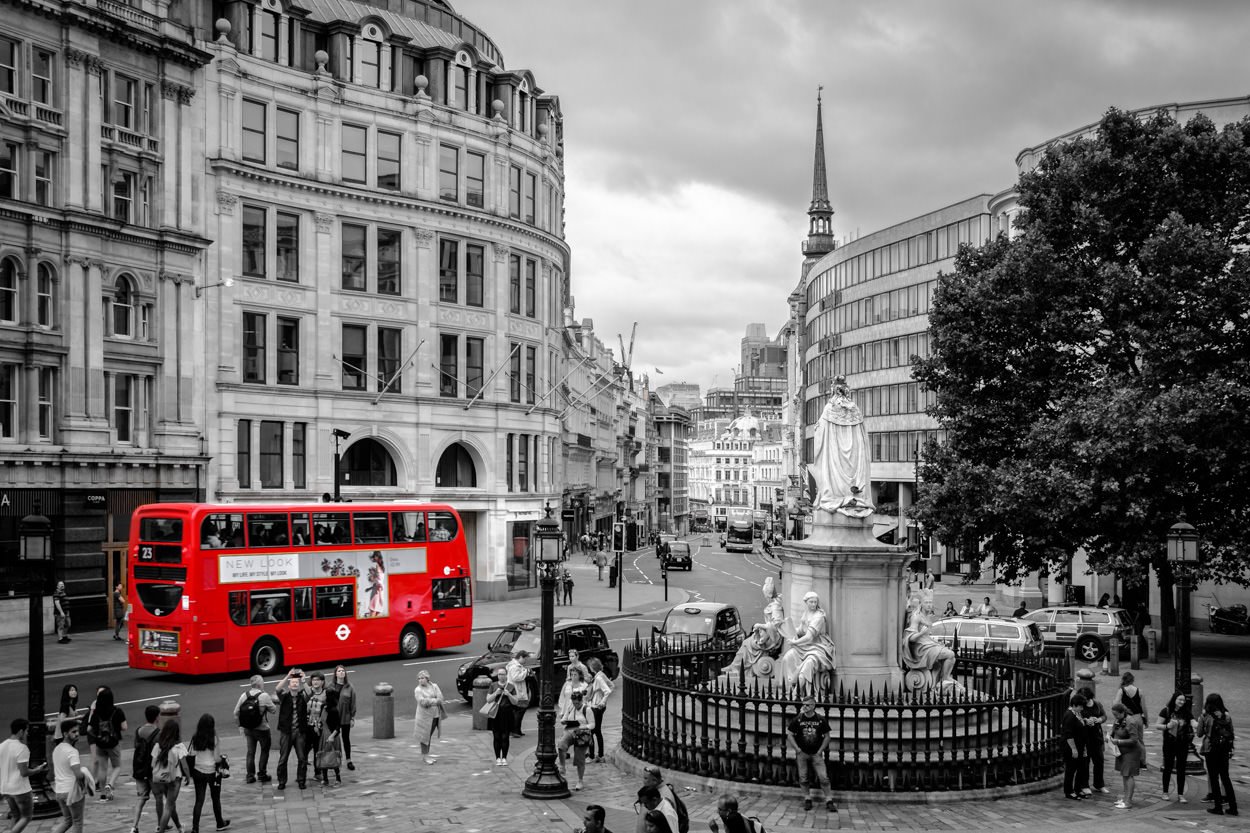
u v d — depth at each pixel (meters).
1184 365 31.52
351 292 49.91
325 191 49.03
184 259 43.25
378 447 51.47
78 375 39.00
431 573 35.78
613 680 30.00
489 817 16.97
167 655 29.78
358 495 49.28
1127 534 32.31
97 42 40.19
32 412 37.75
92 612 38.97
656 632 32.09
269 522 31.52
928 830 15.69
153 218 42.59
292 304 48.06
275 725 24.64
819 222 158.25
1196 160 34.06
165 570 30.16
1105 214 34.94
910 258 76.44
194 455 42.84
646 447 173.62
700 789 17.86
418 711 21.28
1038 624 36.34
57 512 38.16
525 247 56.91
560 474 64.12
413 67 53.47
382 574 34.28
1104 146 34.81
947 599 58.34
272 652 31.33
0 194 37.41
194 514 29.95
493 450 54.50
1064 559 34.38
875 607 20.08
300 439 48.44
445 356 53.25
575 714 19.25
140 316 41.88
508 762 21.08
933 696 19.36
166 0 43.22
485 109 56.06
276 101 47.91
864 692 19.48
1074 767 17.80
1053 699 18.77
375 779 19.78
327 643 32.62
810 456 99.62
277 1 48.16
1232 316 32.22
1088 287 34.56
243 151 46.94
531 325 57.53
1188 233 31.50
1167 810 17.25
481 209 54.53
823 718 16.91
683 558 82.56
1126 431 30.52
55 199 38.88
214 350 45.31
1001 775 17.83
